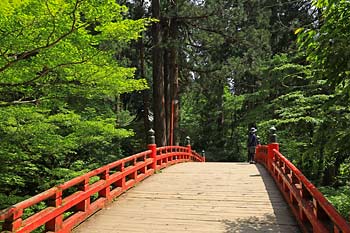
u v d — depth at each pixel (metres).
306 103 11.86
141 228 5.74
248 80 27.66
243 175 10.87
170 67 20.59
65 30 5.44
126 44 17.27
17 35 5.23
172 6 17.62
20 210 4.32
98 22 5.92
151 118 25.92
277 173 9.14
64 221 5.59
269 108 17.55
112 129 9.69
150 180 10.05
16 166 8.50
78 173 9.73
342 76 3.63
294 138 13.99
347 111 4.40
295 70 14.45
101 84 7.08
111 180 7.58
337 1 3.50
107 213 6.65
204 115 31.83
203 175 10.95
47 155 9.27
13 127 7.80
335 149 3.79
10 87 6.65
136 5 18.05
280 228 5.71
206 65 20.58
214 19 18.58
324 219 4.45
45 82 6.61
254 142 14.74
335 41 3.46
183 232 5.52
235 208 6.93
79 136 9.35
